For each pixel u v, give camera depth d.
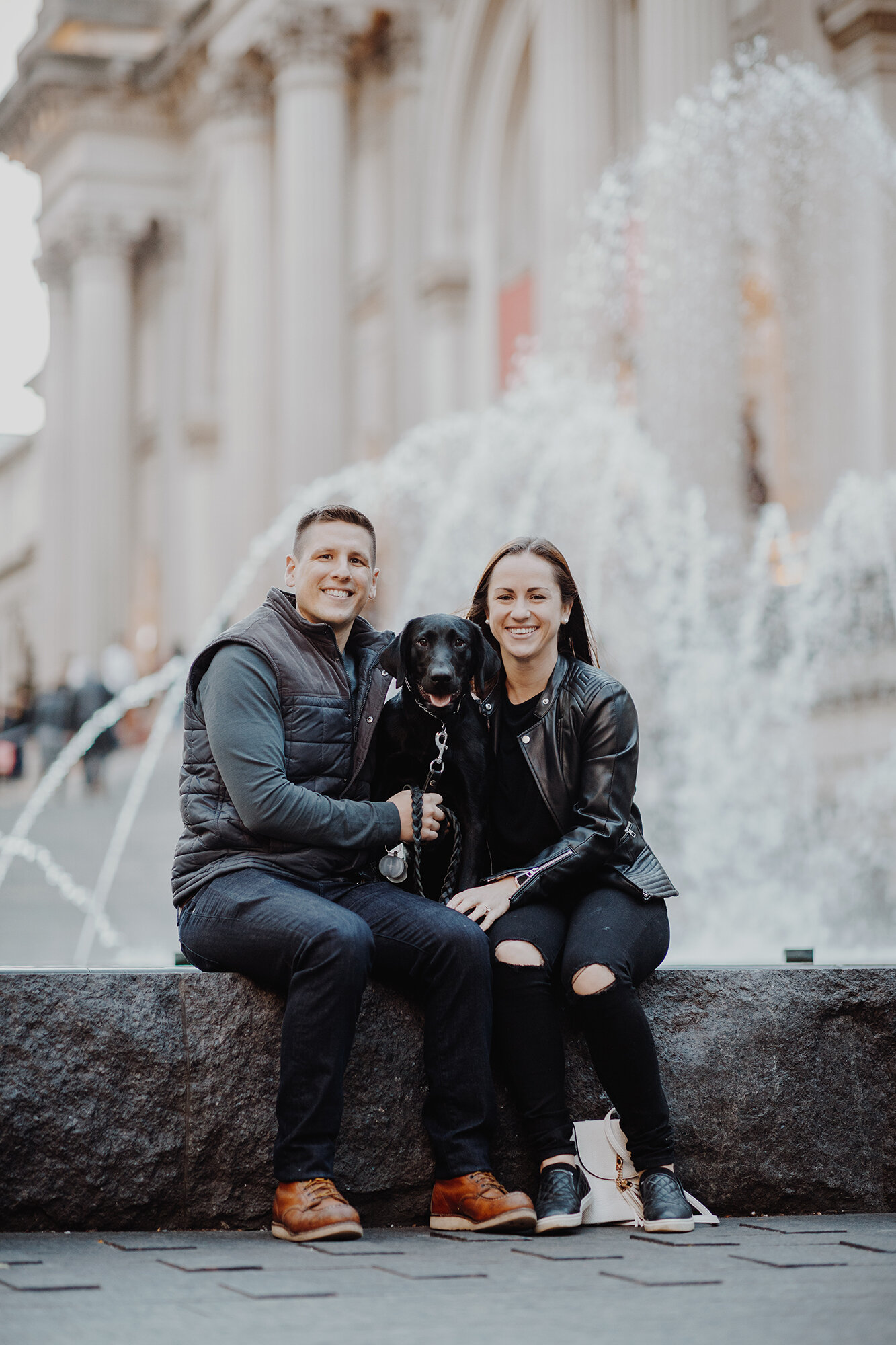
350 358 33.91
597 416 21.53
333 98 32.47
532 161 26.95
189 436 43.56
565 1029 4.17
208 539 43.50
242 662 4.03
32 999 3.83
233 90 35.91
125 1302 2.99
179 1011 3.91
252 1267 3.34
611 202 23.31
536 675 4.27
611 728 4.19
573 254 23.16
